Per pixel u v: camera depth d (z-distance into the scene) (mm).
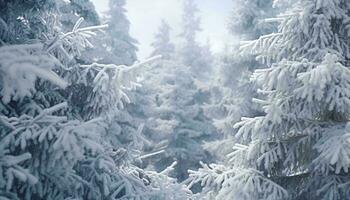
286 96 7793
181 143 26812
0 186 4109
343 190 7203
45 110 4574
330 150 6383
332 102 6758
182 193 6547
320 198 7688
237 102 17750
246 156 8180
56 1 6543
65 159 4484
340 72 6617
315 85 6559
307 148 7898
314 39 7688
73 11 15609
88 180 5832
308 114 7543
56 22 7105
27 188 4973
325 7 7586
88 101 6309
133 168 7016
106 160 6004
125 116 17188
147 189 6324
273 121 7285
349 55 7734
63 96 6383
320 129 7559
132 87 6297
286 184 8312
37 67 3971
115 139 15016
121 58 20109
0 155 4172
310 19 7699
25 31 6309
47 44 5805
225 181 7680
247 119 7953
